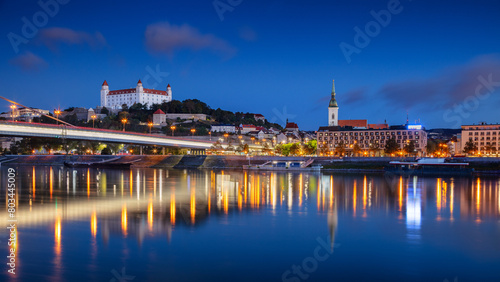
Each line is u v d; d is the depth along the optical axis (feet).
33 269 130.62
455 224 204.85
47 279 122.52
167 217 212.43
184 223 197.98
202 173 606.55
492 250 158.30
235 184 411.95
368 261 144.05
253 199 289.94
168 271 130.82
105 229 182.39
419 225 201.77
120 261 139.13
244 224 198.70
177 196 302.04
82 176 505.66
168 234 175.52
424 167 630.33
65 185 379.55
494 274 133.08
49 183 399.65
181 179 474.08
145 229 183.52
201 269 133.28
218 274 129.39
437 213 236.63
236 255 148.46
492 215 230.89
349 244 165.17
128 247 155.12
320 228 192.44
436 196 318.45
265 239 170.71
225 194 318.86
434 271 135.13
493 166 639.35
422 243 167.84
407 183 442.50
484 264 142.41
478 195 327.06
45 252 147.64
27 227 184.85
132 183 410.31
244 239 170.09
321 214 229.04
